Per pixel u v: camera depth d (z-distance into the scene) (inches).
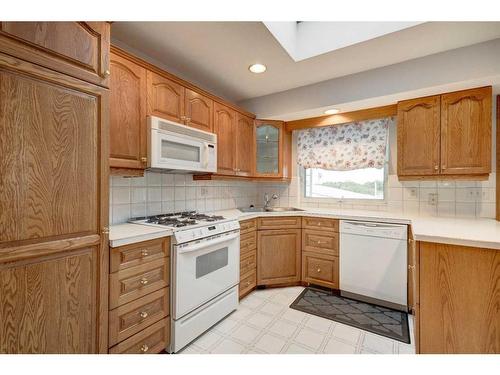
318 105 100.3
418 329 56.6
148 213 83.8
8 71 36.0
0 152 35.3
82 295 45.3
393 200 107.0
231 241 85.6
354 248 95.7
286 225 108.0
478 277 51.3
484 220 82.0
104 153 48.4
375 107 99.8
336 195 125.9
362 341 70.0
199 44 72.3
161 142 70.4
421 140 86.7
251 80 98.1
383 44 71.9
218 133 96.1
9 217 36.3
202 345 68.7
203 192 106.6
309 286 109.3
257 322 80.3
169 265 65.5
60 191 41.9
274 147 123.9
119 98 61.9
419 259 56.9
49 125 40.6
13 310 36.9
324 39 77.0
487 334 50.6
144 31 65.9
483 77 70.9
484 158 77.0
